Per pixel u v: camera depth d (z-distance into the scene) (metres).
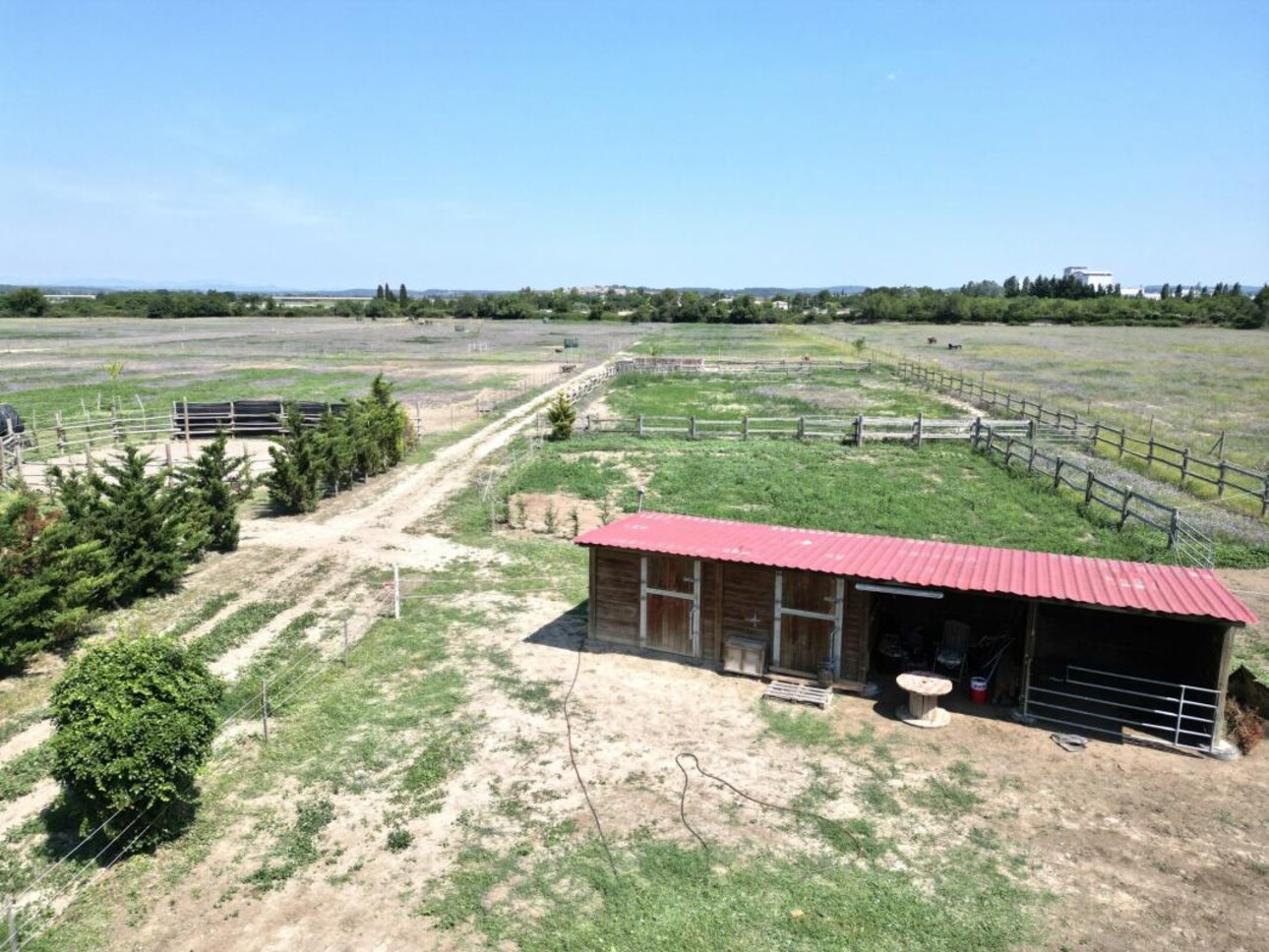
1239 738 14.16
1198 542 23.94
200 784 12.95
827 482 31.92
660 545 17.38
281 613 20.12
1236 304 165.62
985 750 14.13
